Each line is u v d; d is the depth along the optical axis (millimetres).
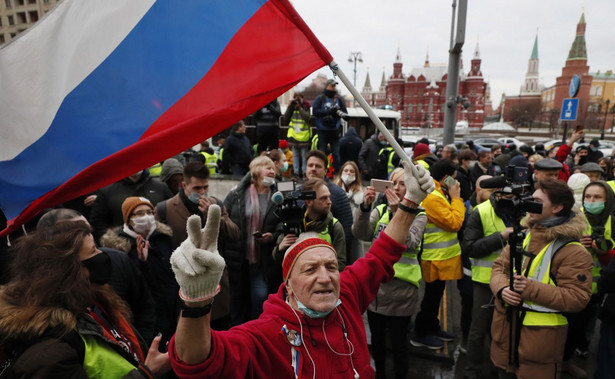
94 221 3814
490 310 3367
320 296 1435
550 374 2539
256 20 1814
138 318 2607
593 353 4195
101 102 1851
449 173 3693
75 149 1836
